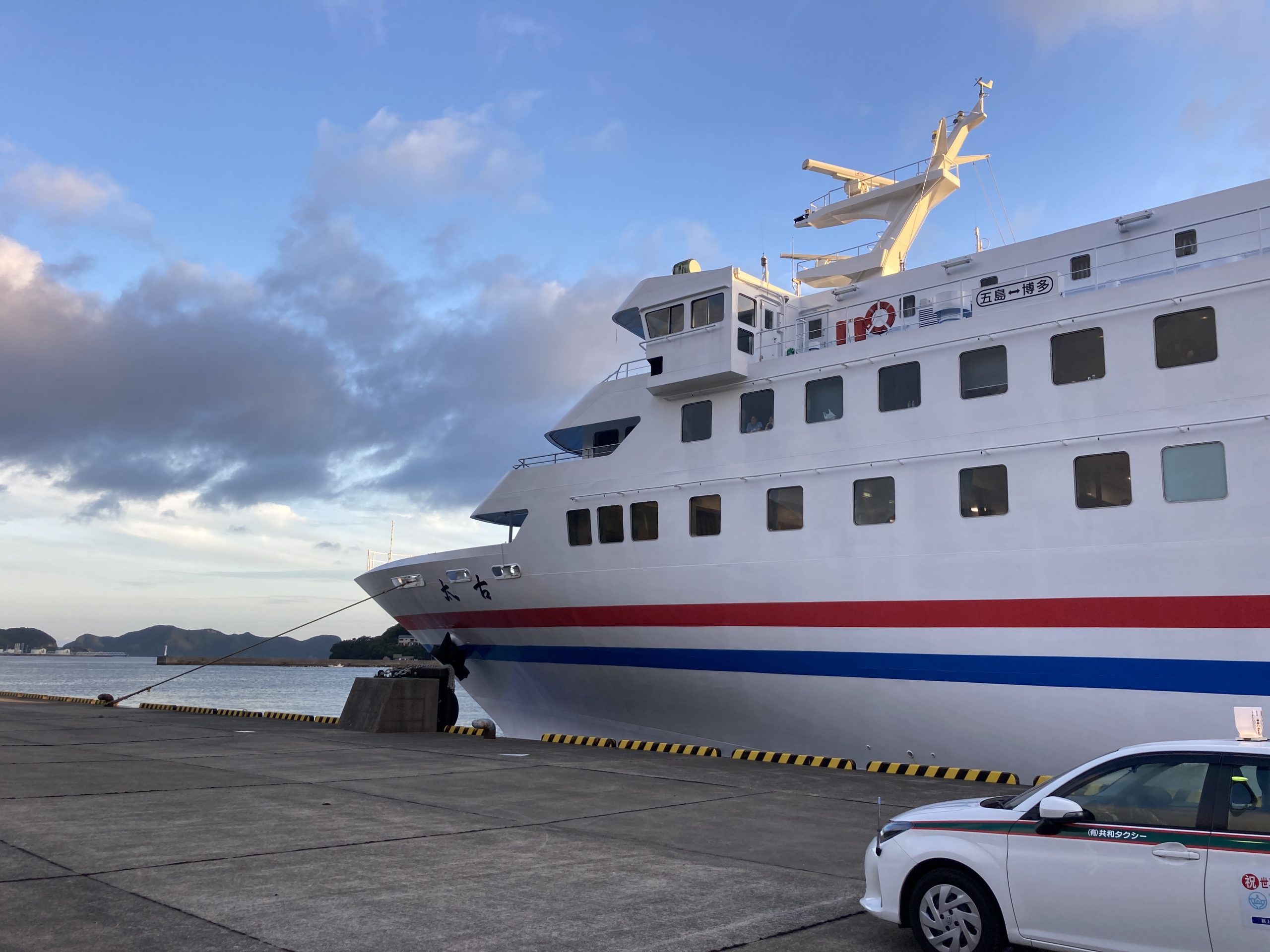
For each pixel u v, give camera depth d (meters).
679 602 17.78
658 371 18.58
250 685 134.25
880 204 22.89
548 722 21.88
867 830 10.40
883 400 15.84
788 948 6.20
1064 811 5.48
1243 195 15.56
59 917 6.16
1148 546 13.07
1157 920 5.12
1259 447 12.45
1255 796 5.12
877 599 15.41
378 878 7.52
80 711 25.48
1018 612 14.07
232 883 7.22
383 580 23.83
